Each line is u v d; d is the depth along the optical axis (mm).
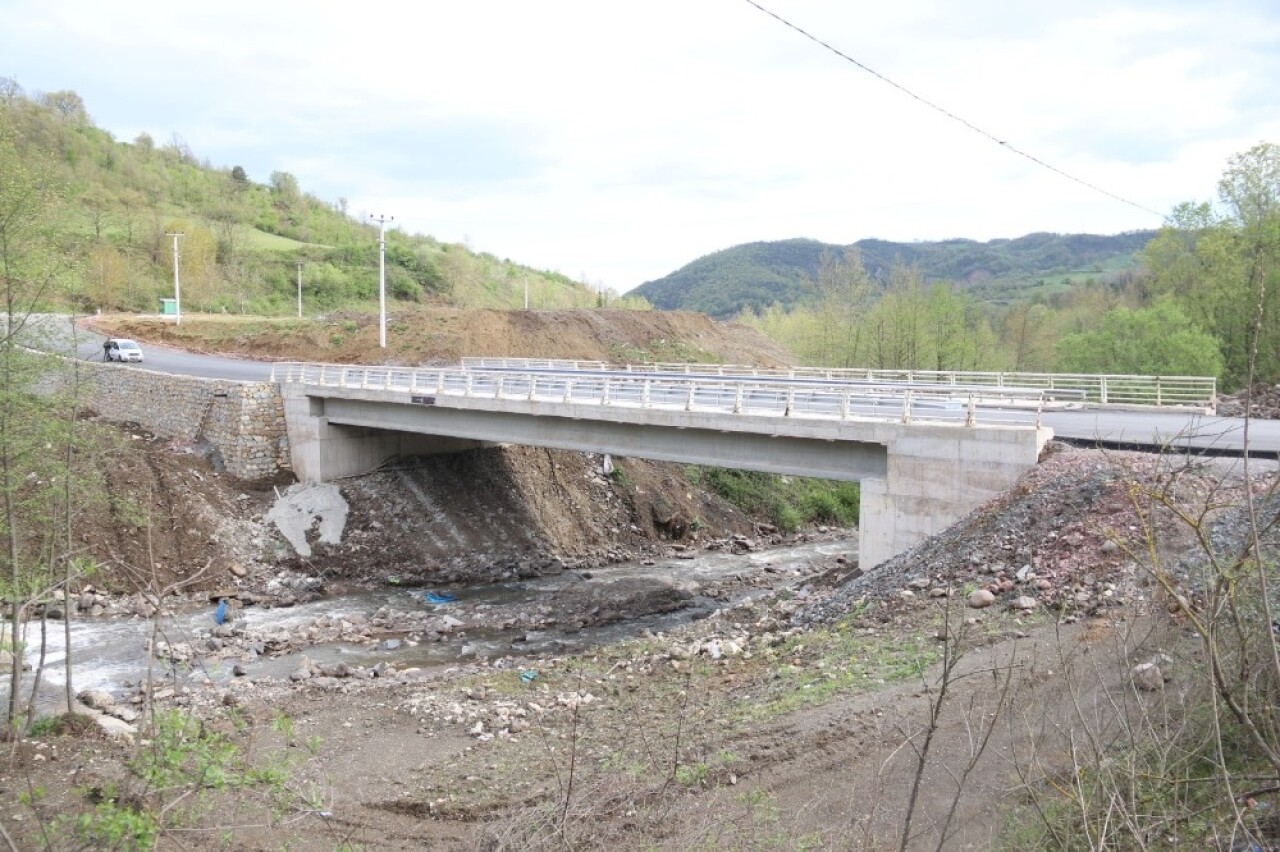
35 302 15312
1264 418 26422
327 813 11500
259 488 34438
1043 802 8602
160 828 6902
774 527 41844
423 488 35844
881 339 58875
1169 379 28438
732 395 27094
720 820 10031
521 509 36531
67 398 16016
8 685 18188
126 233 83625
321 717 16344
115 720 15570
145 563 27625
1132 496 5801
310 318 61969
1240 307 41125
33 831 9570
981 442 19906
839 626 17422
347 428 35938
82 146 101500
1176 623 9406
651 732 14156
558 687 17734
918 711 12406
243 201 117625
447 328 56344
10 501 14305
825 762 11523
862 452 22328
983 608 15977
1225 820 6352
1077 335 43156
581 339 60000
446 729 15547
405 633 25016
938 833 9125
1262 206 41562
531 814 10742
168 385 38344
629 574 33000
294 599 27766
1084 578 15359
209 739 7715
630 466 41000
